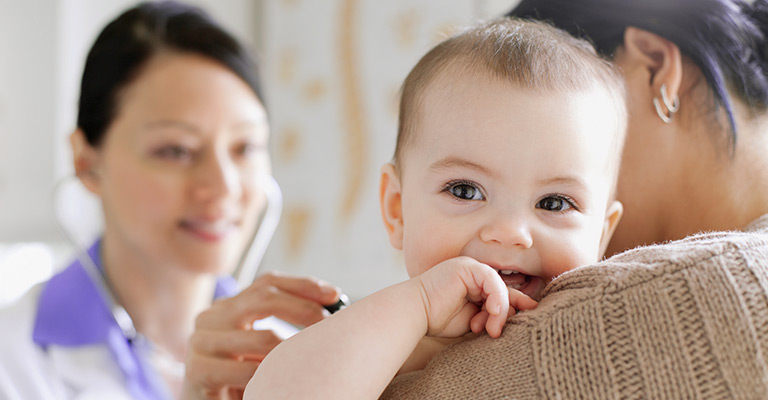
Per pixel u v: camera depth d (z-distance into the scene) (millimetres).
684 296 427
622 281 445
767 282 425
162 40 1131
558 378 438
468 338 540
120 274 1194
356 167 2496
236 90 1162
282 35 2723
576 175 558
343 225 2525
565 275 495
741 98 567
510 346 469
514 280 576
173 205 1108
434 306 516
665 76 594
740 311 416
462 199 575
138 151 1108
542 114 555
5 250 2238
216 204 1119
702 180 584
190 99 1110
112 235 1181
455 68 598
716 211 580
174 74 1120
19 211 2330
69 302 1177
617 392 422
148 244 1136
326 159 2580
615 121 591
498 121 558
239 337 740
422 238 588
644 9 613
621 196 624
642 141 611
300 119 2654
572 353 440
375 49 2449
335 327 503
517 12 743
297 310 751
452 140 574
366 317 506
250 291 774
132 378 1153
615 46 630
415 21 2342
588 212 569
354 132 2506
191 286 1213
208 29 1166
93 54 1144
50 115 2330
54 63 2340
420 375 513
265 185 1250
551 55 585
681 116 591
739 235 468
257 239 1269
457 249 568
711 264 434
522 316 483
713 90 565
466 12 2211
